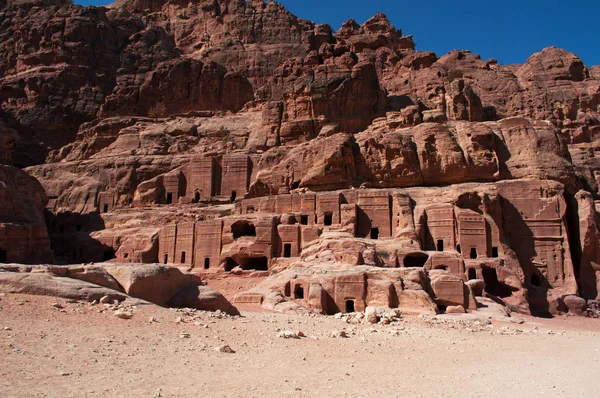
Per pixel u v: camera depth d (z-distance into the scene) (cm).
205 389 1347
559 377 1755
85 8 11788
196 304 2841
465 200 5697
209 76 10294
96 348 1650
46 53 11338
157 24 13612
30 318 1852
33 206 6731
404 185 6575
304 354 1966
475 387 1545
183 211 6988
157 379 1403
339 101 8038
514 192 5944
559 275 5619
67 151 9419
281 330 2553
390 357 2028
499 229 5562
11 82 11094
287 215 5928
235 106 10244
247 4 13262
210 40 12962
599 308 5434
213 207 7006
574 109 10231
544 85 10619
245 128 8781
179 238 6297
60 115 10725
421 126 6744
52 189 8244
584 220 5866
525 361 2102
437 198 5831
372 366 1817
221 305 2945
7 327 1694
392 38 12762
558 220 5747
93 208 7869
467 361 2036
